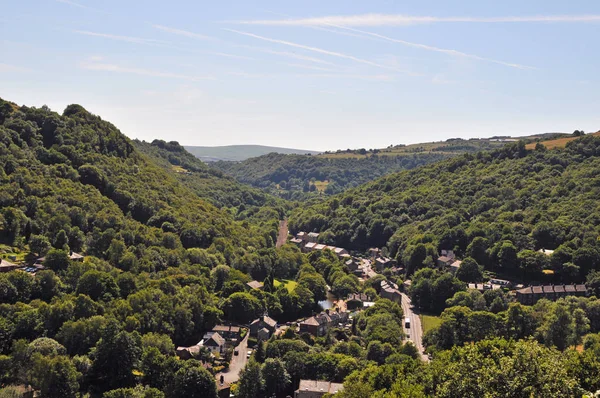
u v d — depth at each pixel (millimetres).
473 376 127250
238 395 183250
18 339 175125
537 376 116562
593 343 198375
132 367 180250
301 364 197250
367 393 157875
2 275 192625
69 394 161000
